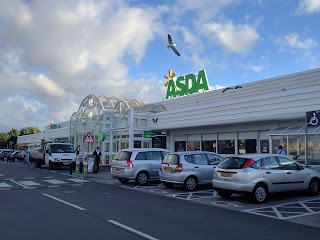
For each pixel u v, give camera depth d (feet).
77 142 113.39
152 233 22.89
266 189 36.32
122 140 91.56
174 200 37.86
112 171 54.24
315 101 51.80
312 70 66.64
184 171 45.16
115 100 102.37
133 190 46.47
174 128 81.87
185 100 98.84
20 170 84.89
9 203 34.58
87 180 59.77
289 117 55.62
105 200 37.24
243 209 32.73
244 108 63.62
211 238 21.95
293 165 39.06
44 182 55.52
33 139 235.20
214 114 69.97
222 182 37.17
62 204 34.14
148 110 93.97
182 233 23.08
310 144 50.65
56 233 22.63
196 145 80.48
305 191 40.93
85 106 108.58
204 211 31.50
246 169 35.53
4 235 22.08
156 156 53.88
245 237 22.40
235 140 70.44
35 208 31.76
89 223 25.66
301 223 26.96
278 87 72.84
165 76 113.29
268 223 26.78
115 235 22.22
